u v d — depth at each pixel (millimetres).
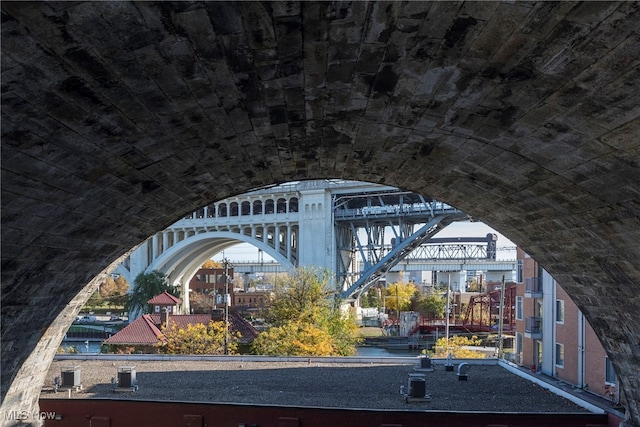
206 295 94438
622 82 7016
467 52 7129
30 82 6793
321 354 35781
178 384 19188
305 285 44406
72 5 5738
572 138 8875
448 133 10156
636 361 14938
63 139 8320
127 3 5883
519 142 9711
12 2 5500
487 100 8430
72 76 6953
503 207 13852
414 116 9570
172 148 10203
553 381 21625
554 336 25734
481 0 5984
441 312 78375
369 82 8281
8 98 6914
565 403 16562
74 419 16578
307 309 43344
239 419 15820
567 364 24219
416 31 6730
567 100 7812
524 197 12484
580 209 11555
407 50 7219
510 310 57750
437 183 13906
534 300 28375
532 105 8250
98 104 7777
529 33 6488
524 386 19000
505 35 6613
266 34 6766
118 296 102000
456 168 12234
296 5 6160
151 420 16266
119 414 16484
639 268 12070
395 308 86250
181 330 37688
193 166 11562
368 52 7293
